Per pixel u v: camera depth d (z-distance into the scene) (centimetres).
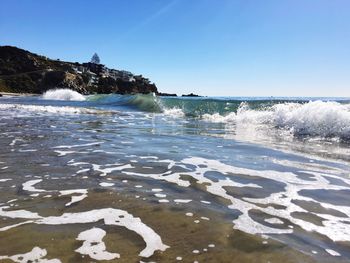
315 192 425
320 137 948
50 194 390
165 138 886
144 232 292
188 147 748
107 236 283
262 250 263
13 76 7450
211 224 313
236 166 564
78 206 353
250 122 1365
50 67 8888
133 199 379
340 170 546
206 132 1053
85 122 1262
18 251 254
